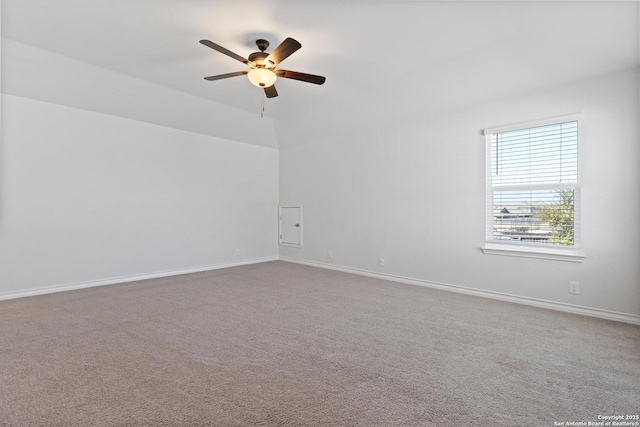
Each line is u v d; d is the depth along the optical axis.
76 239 4.01
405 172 4.40
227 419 1.52
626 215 2.78
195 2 2.33
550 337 2.50
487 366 2.05
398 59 3.20
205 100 4.49
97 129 4.17
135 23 2.62
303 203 5.88
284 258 6.26
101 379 1.86
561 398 1.70
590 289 2.98
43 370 1.96
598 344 2.36
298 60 3.24
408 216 4.37
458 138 3.87
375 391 1.76
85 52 3.14
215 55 3.18
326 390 1.77
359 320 2.89
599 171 2.91
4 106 3.51
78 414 1.54
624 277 2.80
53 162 3.83
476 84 3.43
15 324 2.75
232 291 3.92
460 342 2.42
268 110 4.94
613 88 2.82
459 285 3.88
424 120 4.18
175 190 4.94
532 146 3.35
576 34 2.55
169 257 4.88
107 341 2.41
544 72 3.04
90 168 4.11
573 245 3.13
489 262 3.64
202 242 5.27
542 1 2.27
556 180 3.20
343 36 2.77
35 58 3.21
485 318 2.94
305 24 2.60
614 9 2.24
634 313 2.76
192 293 3.82
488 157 3.67
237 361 2.10
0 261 3.49
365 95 4.15
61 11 2.46
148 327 2.70
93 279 4.14
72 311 3.12
